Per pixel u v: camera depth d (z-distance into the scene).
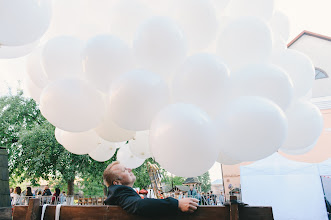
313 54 10.66
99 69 1.51
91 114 1.63
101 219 1.57
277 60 1.94
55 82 1.62
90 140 2.25
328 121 5.87
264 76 1.48
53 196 8.26
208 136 1.25
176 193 6.91
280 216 5.48
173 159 1.25
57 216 1.66
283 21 2.19
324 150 5.13
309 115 1.86
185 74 1.40
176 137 1.21
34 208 1.70
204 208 1.40
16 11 1.36
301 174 5.59
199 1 1.56
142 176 12.80
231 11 1.90
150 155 2.87
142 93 1.36
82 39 1.90
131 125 1.50
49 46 1.72
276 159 5.89
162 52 1.42
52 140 9.96
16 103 12.18
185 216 1.41
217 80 1.37
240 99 1.42
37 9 1.45
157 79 1.43
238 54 1.58
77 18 1.93
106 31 1.93
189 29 1.57
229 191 7.65
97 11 1.87
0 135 11.32
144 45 1.44
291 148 1.96
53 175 11.38
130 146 2.89
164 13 1.68
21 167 10.46
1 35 1.46
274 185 5.71
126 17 1.66
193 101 1.40
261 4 1.79
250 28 1.56
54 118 1.60
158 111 1.46
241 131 1.33
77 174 11.13
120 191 1.64
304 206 5.38
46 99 1.57
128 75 1.42
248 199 5.82
